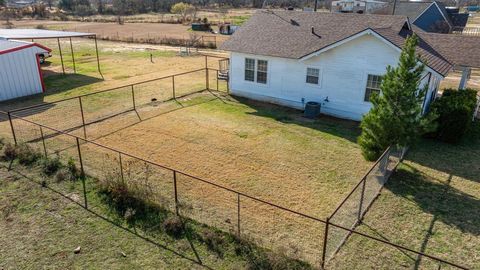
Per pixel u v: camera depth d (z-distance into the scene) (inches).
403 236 325.7
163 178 426.3
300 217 353.1
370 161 455.5
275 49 709.3
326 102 673.6
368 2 2251.5
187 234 326.6
